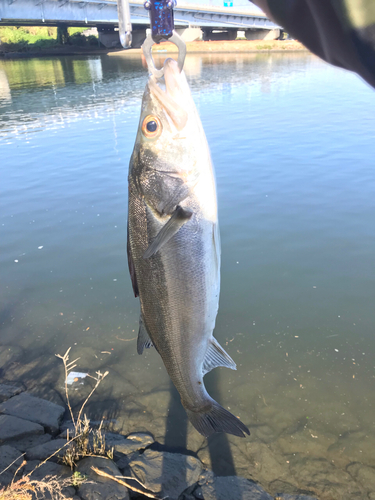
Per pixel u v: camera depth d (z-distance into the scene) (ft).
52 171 9.20
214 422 1.62
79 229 6.35
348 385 3.38
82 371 3.59
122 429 3.04
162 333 1.51
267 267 5.13
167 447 2.90
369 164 8.45
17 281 5.02
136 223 1.44
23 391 3.34
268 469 2.72
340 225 6.04
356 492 2.55
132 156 1.44
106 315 4.36
